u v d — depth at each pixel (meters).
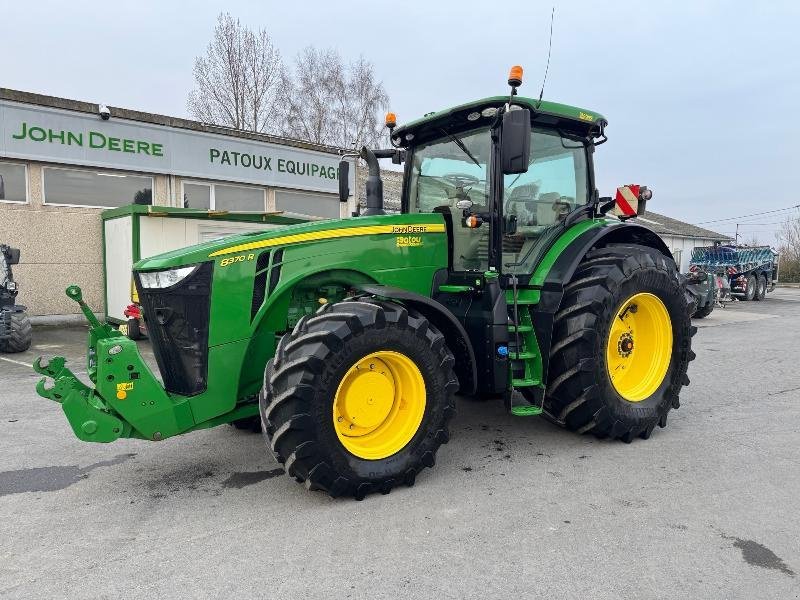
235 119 23.52
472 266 4.22
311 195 15.10
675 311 4.48
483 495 3.38
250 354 3.58
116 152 11.59
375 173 4.88
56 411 5.27
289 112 26.06
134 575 2.55
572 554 2.71
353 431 3.37
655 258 4.40
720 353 8.58
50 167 10.98
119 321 10.71
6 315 8.11
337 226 3.73
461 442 4.33
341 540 2.85
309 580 2.50
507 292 4.03
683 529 2.96
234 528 2.98
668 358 4.53
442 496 3.36
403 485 3.48
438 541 2.84
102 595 2.40
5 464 3.94
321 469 3.12
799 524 3.02
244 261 3.43
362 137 27.11
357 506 3.23
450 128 4.42
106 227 11.09
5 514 3.18
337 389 3.14
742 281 19.86
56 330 10.58
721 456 4.02
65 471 3.81
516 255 4.25
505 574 2.55
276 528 2.98
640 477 3.65
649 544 2.81
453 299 4.18
